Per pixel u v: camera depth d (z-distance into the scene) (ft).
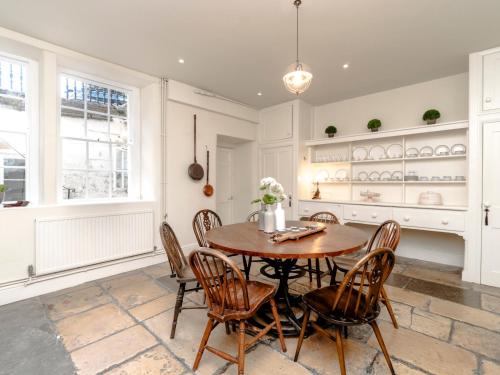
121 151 11.54
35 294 8.32
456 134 11.21
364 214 12.08
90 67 9.91
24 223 8.15
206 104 13.21
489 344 5.79
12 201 8.50
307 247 5.60
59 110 9.68
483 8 6.91
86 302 7.85
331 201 13.19
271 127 15.72
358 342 5.90
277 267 7.15
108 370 5.07
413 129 11.17
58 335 6.18
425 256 12.10
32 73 8.91
